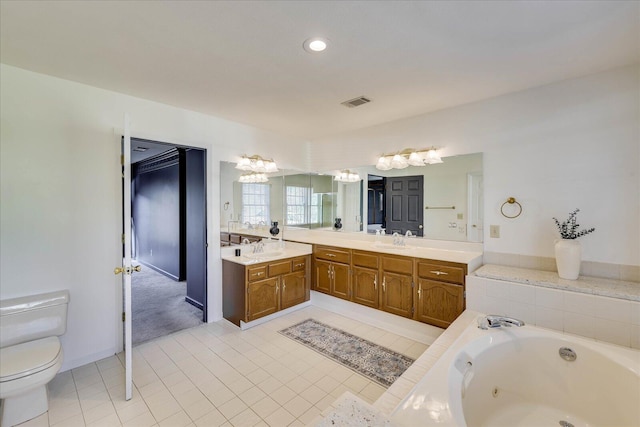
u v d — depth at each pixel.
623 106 2.19
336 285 3.52
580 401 1.78
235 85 2.48
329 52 1.95
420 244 3.31
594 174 2.31
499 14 1.55
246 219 3.72
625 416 1.60
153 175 5.88
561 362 1.86
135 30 1.70
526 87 2.54
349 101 2.84
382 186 3.64
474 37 1.77
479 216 2.90
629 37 1.78
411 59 2.04
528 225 2.62
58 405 1.97
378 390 2.15
